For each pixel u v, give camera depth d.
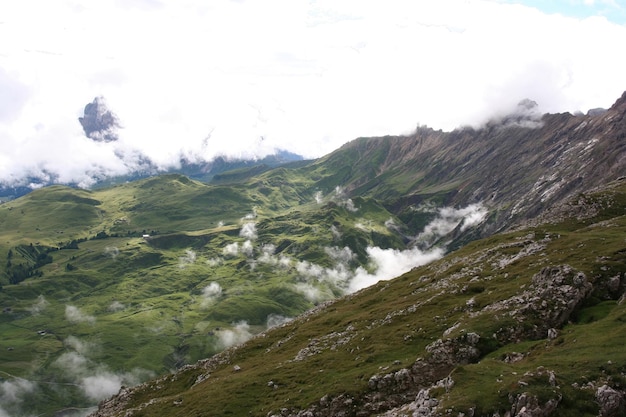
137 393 131.12
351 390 77.00
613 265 89.19
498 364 63.59
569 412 51.03
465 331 81.00
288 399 82.25
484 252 137.00
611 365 56.16
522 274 104.50
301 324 145.50
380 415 65.38
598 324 70.88
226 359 134.12
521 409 51.59
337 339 111.12
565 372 56.59
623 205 157.00
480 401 54.91
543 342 71.69
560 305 81.31
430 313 102.81
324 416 74.12
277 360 113.50
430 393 61.66
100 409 129.25
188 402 98.06
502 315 83.81
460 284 114.50
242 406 87.38
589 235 117.19
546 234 134.00
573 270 87.94
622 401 51.41
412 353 86.50
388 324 106.00
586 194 171.75
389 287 149.25
